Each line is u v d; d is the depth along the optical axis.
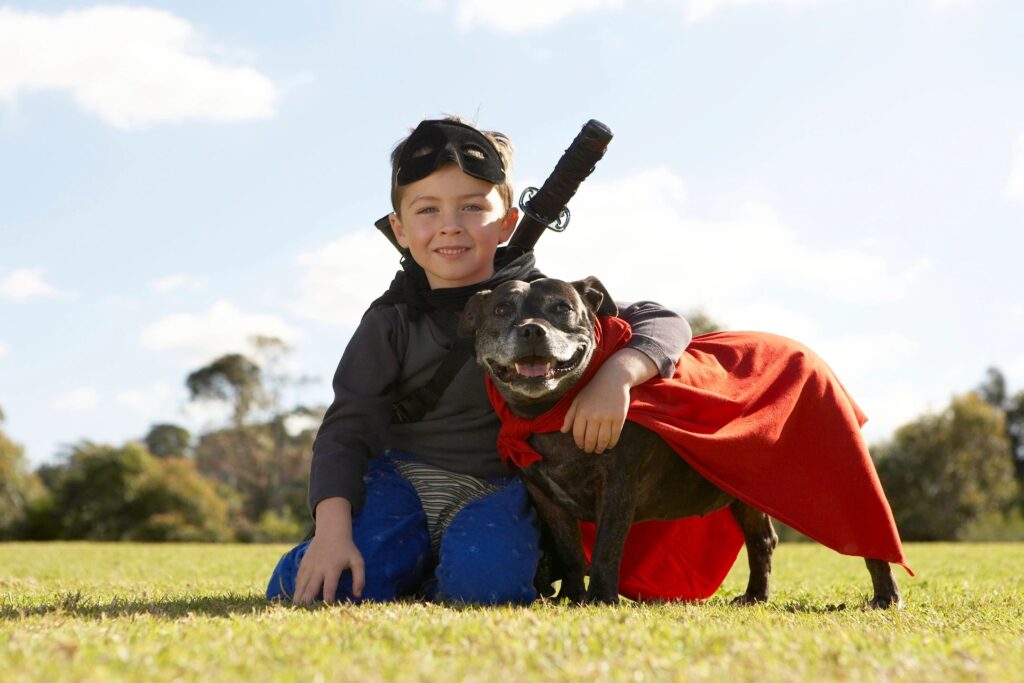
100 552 12.27
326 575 3.92
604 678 2.15
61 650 2.38
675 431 4.06
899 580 6.54
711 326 24.42
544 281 4.09
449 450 4.50
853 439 4.36
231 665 2.24
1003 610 4.13
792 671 2.29
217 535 38.59
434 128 4.47
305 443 57.72
